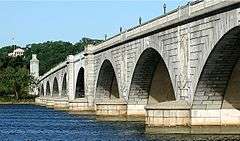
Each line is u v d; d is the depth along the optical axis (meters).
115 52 94.94
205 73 57.16
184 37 60.97
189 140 56.28
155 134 62.78
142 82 86.81
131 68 85.00
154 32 71.25
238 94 60.06
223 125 60.88
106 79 112.88
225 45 52.75
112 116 94.50
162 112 62.41
